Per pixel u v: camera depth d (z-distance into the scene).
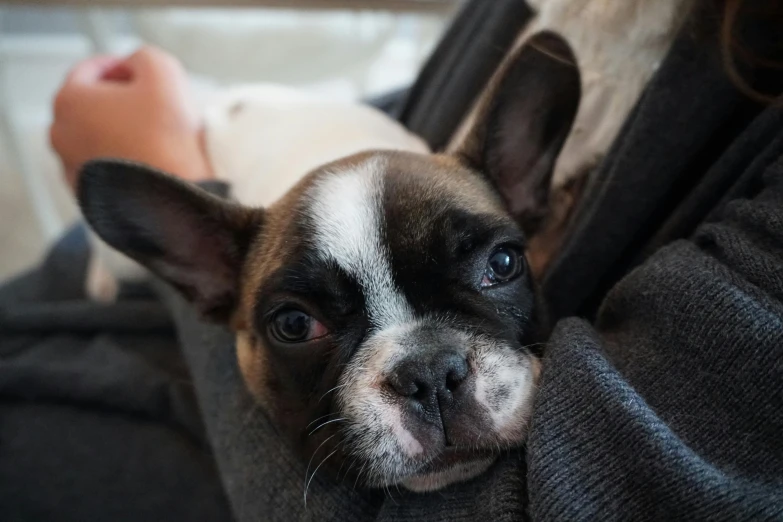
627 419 0.12
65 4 0.38
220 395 0.21
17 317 0.30
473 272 0.18
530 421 0.14
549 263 0.22
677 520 0.11
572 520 0.12
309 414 0.18
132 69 0.35
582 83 0.23
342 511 0.16
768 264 0.12
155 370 0.27
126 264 0.31
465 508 0.14
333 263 0.18
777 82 0.17
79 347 0.29
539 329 0.20
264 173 0.30
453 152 0.22
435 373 0.16
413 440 0.16
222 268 0.22
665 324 0.13
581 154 0.23
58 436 0.25
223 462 0.19
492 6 0.30
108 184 0.20
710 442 0.12
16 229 0.63
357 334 0.18
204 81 0.76
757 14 0.16
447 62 0.33
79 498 0.23
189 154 0.33
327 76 0.65
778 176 0.14
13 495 0.23
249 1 0.38
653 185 0.19
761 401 0.12
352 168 0.20
